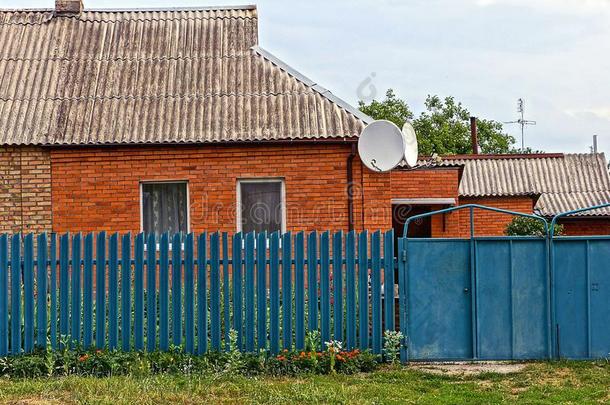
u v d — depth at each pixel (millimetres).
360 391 10578
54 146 16312
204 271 12320
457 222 21766
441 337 12531
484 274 12555
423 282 12562
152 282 12305
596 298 12555
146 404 9781
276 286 12312
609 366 12086
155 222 16719
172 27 18703
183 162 16453
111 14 19000
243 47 18219
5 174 16422
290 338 12281
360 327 12359
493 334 12523
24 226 16406
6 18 18797
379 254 12469
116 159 16438
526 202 29297
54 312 12203
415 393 10594
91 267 12281
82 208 16438
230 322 12328
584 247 12578
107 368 11672
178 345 12250
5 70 17547
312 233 12328
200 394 10375
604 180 31969
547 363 12320
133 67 17750
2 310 12219
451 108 51750
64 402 9984
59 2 18891
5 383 10945
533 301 12555
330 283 12375
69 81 17391
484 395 10453
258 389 10617
